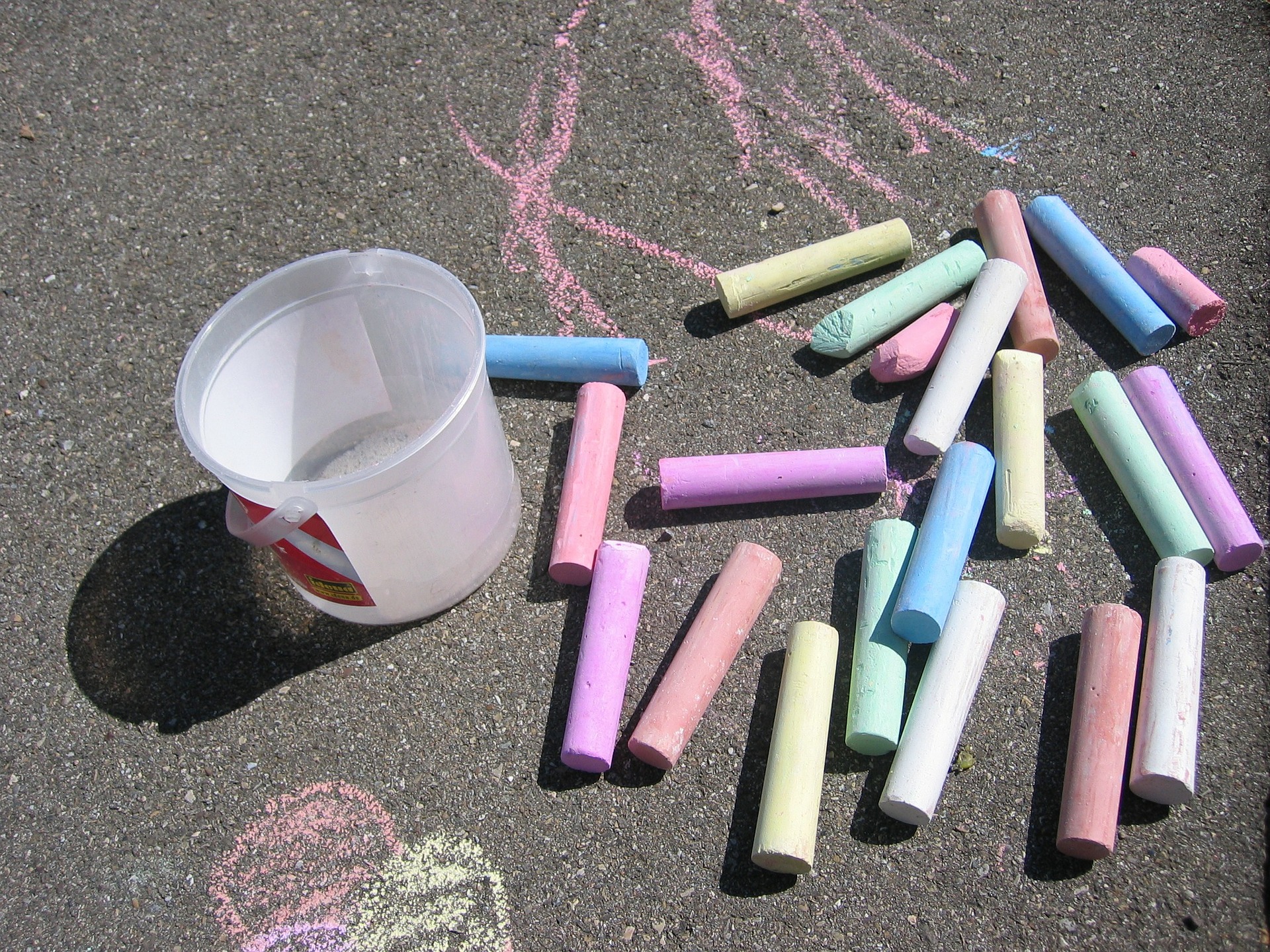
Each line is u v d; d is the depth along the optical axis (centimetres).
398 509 52
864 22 77
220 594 60
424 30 79
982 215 67
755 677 56
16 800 55
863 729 52
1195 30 75
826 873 52
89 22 81
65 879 53
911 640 54
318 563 53
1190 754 51
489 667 57
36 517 62
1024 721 54
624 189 72
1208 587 57
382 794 54
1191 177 70
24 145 76
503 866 53
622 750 55
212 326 53
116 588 60
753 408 64
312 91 77
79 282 70
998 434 60
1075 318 65
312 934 52
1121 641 53
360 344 58
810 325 66
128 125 76
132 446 64
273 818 54
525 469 63
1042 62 75
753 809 53
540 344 64
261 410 57
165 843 54
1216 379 62
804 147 72
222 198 73
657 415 64
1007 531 57
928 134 72
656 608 58
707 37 77
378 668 57
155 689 57
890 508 60
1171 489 57
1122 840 52
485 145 74
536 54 77
